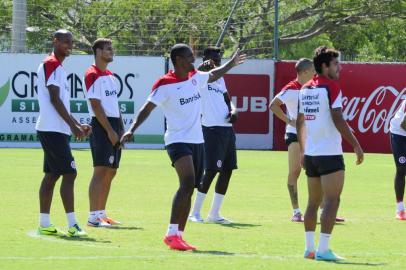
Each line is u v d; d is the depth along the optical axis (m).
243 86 76.31
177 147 26.92
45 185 29.09
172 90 26.94
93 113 31.47
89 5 89.12
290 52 121.19
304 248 27.36
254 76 76.38
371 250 27.31
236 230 31.45
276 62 76.38
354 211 37.75
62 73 28.89
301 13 109.62
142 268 23.36
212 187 47.06
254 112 76.50
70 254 25.45
